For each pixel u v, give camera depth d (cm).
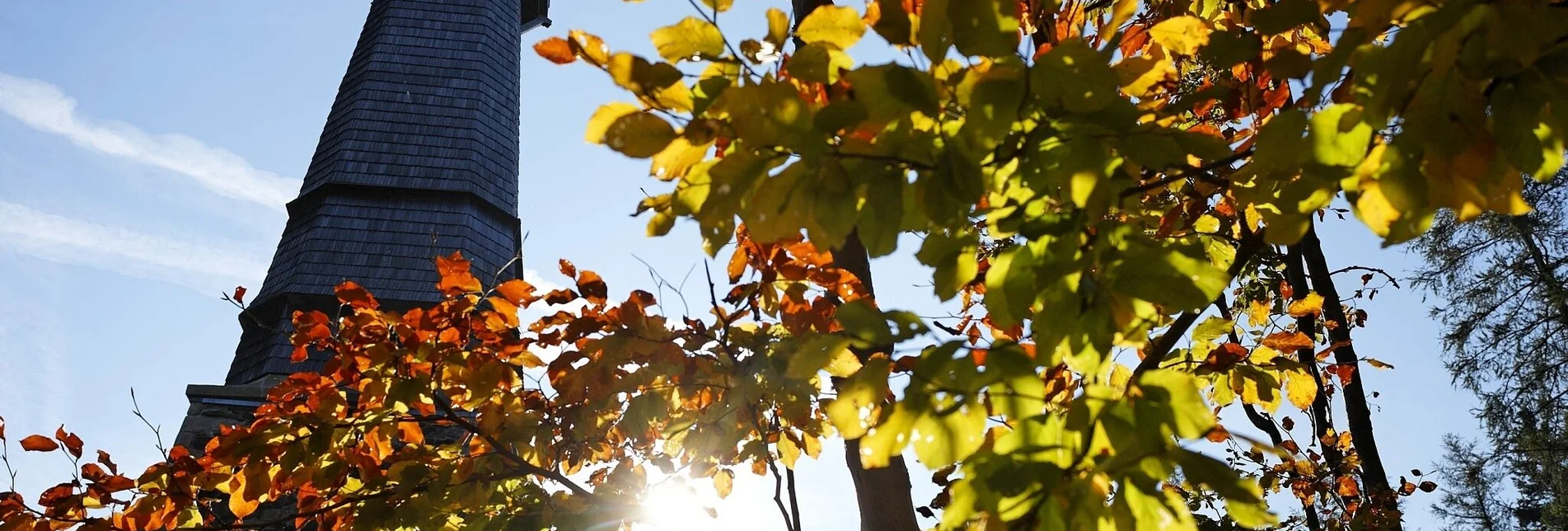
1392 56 119
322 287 1355
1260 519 123
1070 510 125
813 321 247
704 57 141
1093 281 131
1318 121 129
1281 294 514
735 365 260
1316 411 557
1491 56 117
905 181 129
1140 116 138
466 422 307
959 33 125
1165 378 130
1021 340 247
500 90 1762
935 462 136
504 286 268
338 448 312
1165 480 124
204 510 328
